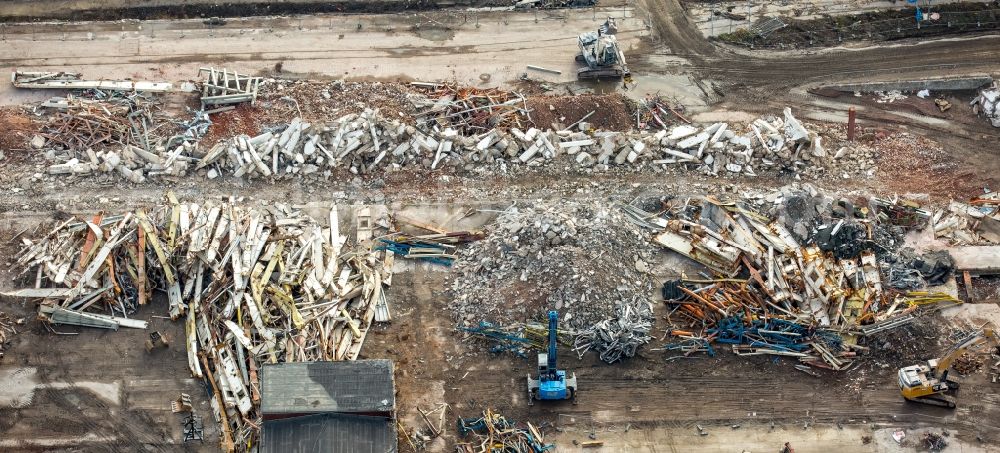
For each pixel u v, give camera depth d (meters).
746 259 47.06
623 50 59.06
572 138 52.56
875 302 45.75
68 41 58.03
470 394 44.06
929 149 54.06
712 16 60.59
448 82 56.66
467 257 48.12
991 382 44.66
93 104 53.44
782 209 48.12
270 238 46.97
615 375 44.75
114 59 57.12
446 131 51.78
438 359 45.03
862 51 59.03
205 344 44.28
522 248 46.72
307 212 49.50
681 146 52.16
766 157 52.22
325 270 46.50
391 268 47.75
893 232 48.81
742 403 44.16
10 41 57.88
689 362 45.25
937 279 47.22
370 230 49.00
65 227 47.41
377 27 59.53
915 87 57.22
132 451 42.03
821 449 42.94
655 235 48.66
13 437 42.25
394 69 57.31
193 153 50.94
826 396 44.41
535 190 50.88
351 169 51.03
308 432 39.75
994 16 60.03
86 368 44.00
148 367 44.09
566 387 43.47
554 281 45.59
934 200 51.38
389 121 51.88
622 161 51.91
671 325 46.06
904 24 59.97
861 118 55.91
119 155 50.56
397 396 43.81
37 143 51.41
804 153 52.34
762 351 45.31
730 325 45.53
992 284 47.62
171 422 42.66
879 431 43.44
